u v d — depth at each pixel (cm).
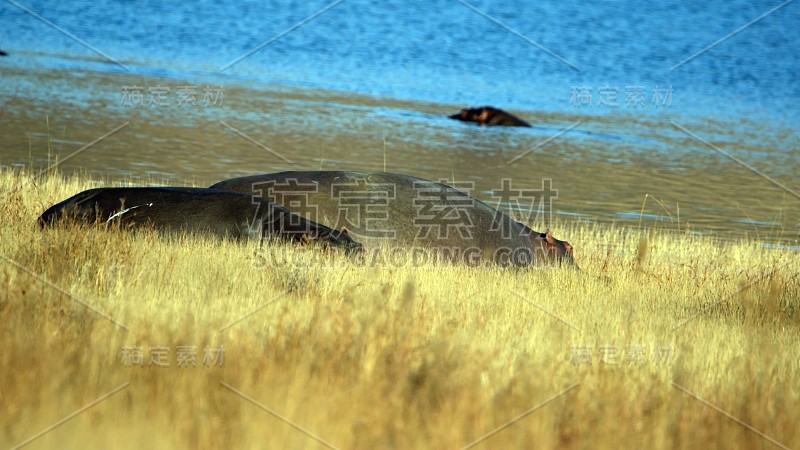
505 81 19912
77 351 2462
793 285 4744
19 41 17662
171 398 2244
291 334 2738
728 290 4581
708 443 2355
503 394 2445
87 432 2039
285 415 2214
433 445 2170
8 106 10819
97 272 3447
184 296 3250
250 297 3341
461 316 3362
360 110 13850
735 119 17175
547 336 3247
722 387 2803
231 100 13350
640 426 2367
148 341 2606
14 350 2386
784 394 2764
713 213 8706
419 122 13275
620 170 10844
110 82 13800
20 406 2134
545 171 10281
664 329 3656
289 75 17525
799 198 10038
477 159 10694
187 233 4334
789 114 18750
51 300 2978
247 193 4625
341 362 2552
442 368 2531
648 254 5753
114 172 7988
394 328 2789
